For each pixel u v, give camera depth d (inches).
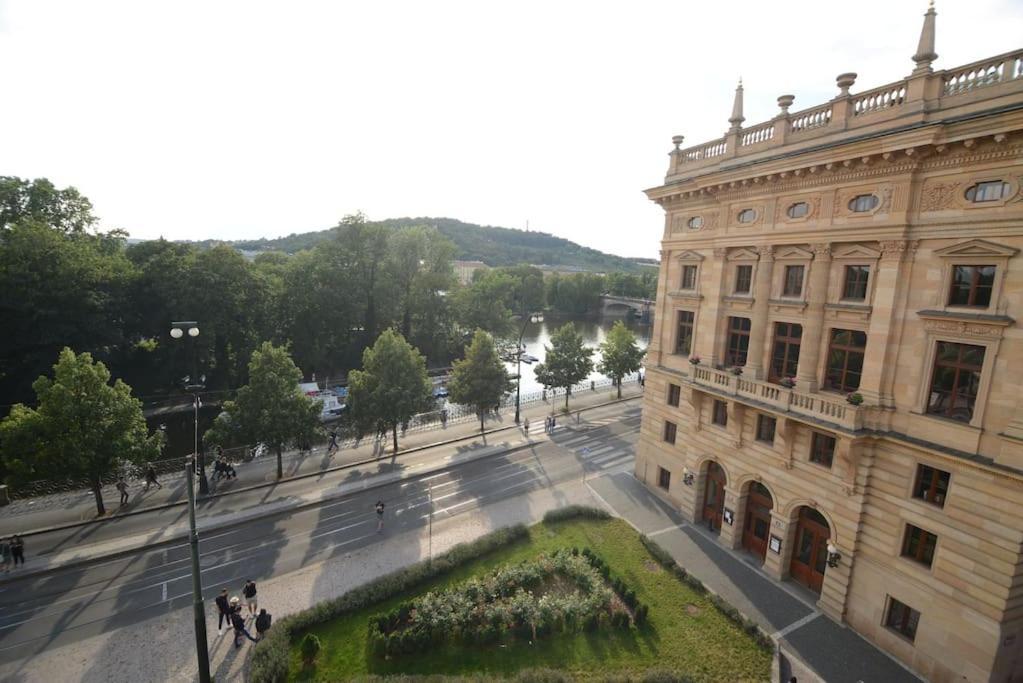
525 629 816.3
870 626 853.8
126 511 1263.5
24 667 770.8
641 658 788.0
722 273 1145.4
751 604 936.3
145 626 869.2
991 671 704.4
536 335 4817.9
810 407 910.4
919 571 783.7
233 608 826.8
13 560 1029.2
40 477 1173.1
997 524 697.6
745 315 1098.7
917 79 773.9
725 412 1163.9
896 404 821.2
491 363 1889.8
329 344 2940.5
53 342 1897.1
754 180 1035.9
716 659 792.9
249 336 2436.0
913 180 783.1
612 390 2652.6
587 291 6053.2
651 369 1414.9
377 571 1040.2
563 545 1108.5
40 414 1141.7
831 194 901.8
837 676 773.3
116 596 949.2
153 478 1393.9
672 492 1350.9
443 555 1039.0
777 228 1003.9
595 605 876.0
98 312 2041.1
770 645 817.5
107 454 1168.2
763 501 1079.6
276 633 805.9
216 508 1296.8
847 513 876.6
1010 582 687.1
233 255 2420.0
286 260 3853.3
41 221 2142.0
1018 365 680.4
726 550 1123.3
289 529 1210.0
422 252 3235.7
